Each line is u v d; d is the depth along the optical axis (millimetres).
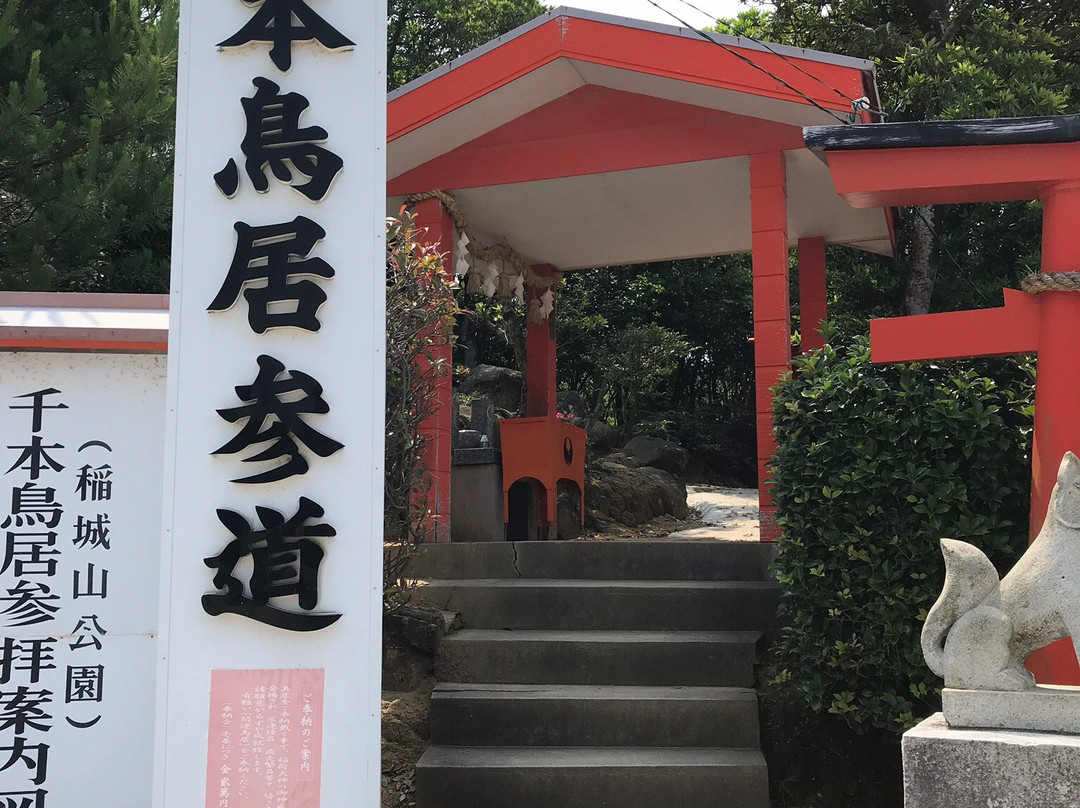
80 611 3490
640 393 15734
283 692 3219
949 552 3213
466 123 6566
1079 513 3113
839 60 5547
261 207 3414
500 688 4848
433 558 5988
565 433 8281
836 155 4121
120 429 3572
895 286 10797
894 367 4586
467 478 7883
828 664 4387
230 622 3242
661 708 4562
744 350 18625
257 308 3359
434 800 4273
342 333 3369
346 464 3316
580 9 6020
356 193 3432
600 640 4996
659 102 6461
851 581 4355
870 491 4359
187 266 3381
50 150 7547
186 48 3486
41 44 7758
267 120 3451
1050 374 3865
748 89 5738
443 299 5285
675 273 17734
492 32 18734
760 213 6152
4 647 3453
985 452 4266
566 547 5852
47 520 3514
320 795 3178
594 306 17266
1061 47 10461
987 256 10180
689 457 15391
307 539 3273
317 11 3508
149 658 3488
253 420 3309
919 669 4215
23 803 3398
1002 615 3109
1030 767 2879
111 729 3455
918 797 2988
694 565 5742
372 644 3246
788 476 4539
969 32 9984
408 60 18500
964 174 4004
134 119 7746
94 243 7543
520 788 4254
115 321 3557
